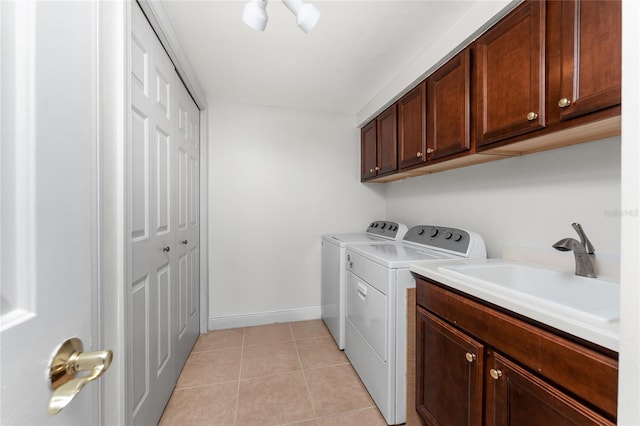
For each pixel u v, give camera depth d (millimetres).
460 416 1043
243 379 1728
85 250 476
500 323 887
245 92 2256
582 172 1141
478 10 1234
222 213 2447
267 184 2553
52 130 393
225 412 1450
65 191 424
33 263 357
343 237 2418
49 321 384
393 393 1364
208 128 2395
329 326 2383
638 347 416
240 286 2502
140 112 1119
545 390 737
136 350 1080
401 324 1375
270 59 1752
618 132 958
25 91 351
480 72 1247
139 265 1103
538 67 981
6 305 325
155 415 1301
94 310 543
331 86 2148
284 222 2605
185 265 1868
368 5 1279
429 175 2162
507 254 1472
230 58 1740
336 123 2734
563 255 1208
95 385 548
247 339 2256
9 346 321
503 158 1466
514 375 831
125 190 929
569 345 692
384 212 2854
